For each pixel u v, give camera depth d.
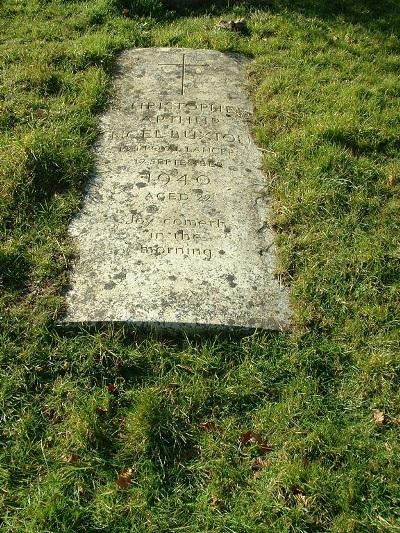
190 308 1.92
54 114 2.57
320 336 1.91
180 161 2.40
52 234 2.12
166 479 1.61
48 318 1.88
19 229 2.12
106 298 1.94
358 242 2.15
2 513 1.53
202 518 1.54
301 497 1.57
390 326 1.93
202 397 1.76
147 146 2.46
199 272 2.02
